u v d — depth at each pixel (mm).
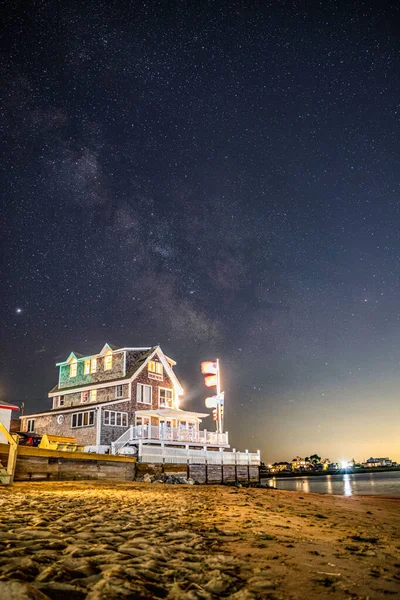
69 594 3207
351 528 8672
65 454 22859
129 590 3273
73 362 46500
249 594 3510
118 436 38688
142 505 10367
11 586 2986
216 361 41531
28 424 43969
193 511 9578
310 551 5578
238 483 37438
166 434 34281
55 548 4637
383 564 5066
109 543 5242
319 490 61688
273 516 9586
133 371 41719
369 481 109688
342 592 3838
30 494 12336
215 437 38562
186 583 3742
